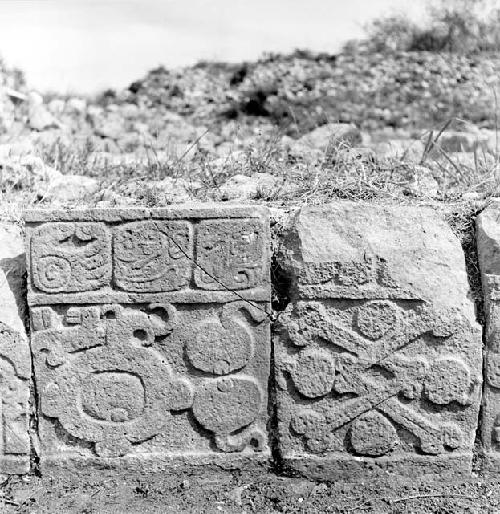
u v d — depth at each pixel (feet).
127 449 10.43
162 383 10.33
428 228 10.39
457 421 10.32
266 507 9.87
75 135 23.45
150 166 15.85
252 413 10.42
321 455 10.37
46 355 10.29
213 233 10.11
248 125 26.84
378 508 9.84
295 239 10.30
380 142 21.27
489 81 31.17
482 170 14.61
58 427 10.45
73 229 10.11
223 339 10.28
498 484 10.30
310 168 14.25
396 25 37.52
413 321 10.14
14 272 10.61
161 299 10.21
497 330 10.26
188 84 33.32
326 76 32.94
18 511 9.78
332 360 10.22
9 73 24.71
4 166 14.16
